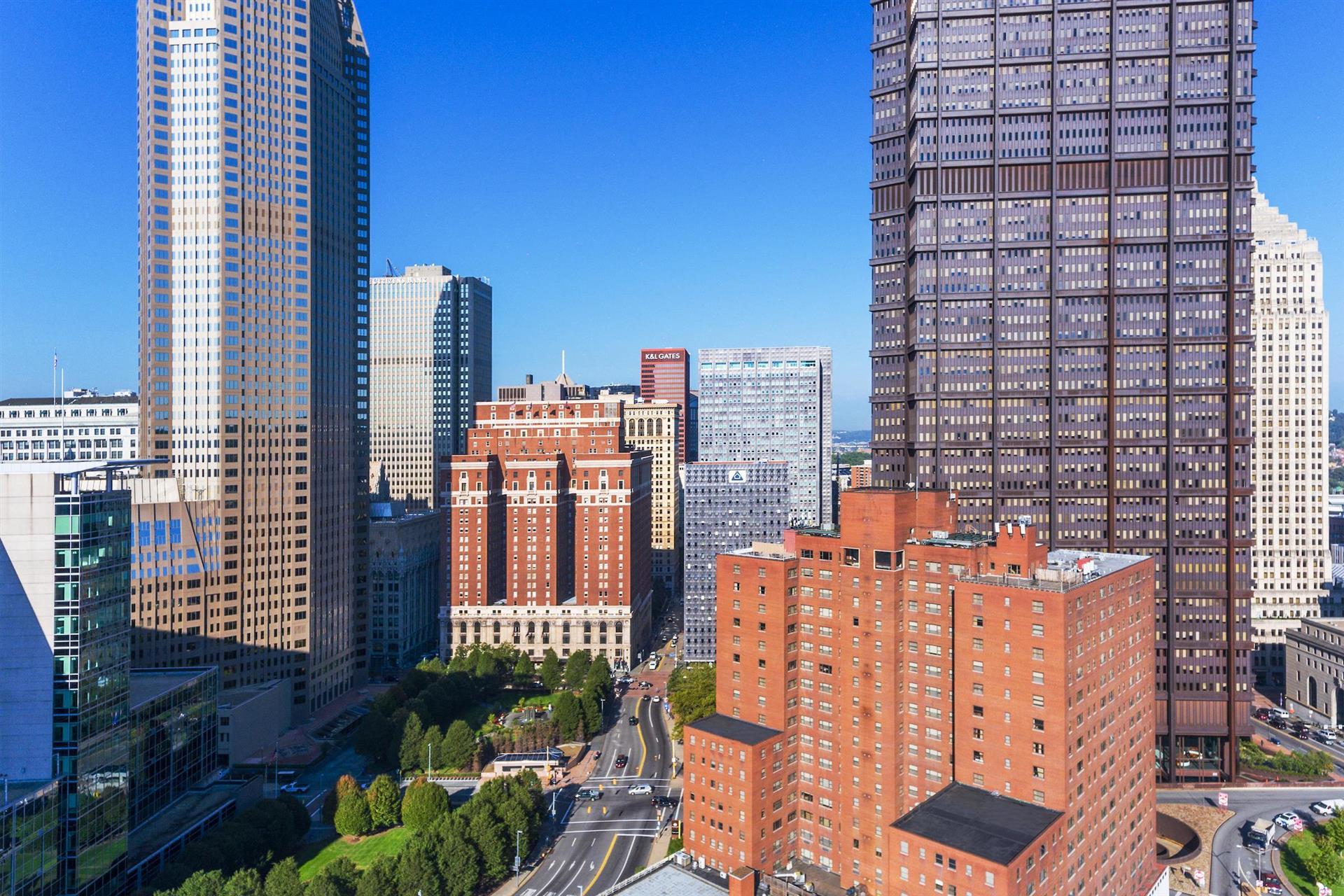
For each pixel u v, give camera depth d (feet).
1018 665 414.00
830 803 502.38
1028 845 370.94
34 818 426.10
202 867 481.46
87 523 464.24
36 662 451.53
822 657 503.61
